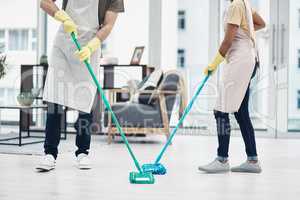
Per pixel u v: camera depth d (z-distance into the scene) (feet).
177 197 5.96
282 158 10.43
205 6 17.81
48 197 5.86
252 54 8.04
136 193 6.18
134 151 11.55
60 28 8.33
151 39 17.69
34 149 11.48
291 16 16.66
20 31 19.54
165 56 18.10
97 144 13.28
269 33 16.56
